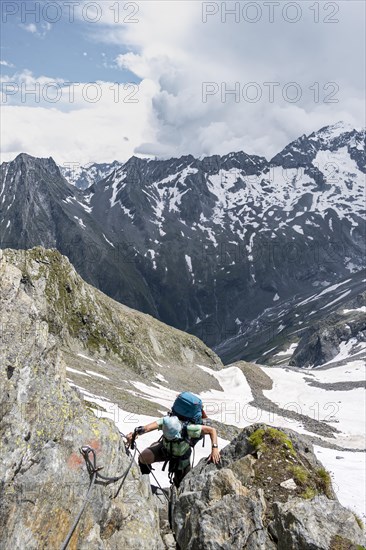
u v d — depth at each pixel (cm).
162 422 1048
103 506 953
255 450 1370
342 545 995
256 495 1172
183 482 1239
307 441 1435
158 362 10712
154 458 1073
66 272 9006
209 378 12006
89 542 895
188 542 1079
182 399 1077
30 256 8612
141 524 1003
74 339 8344
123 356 8950
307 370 16400
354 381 13838
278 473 1286
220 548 1040
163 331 12619
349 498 3531
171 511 1173
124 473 1032
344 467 4625
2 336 948
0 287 998
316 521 1044
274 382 13862
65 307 8525
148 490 1113
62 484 891
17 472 851
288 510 1084
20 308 1012
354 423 9500
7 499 815
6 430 869
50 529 845
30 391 946
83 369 6669
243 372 13300
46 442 921
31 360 984
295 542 1014
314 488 1255
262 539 1059
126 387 6806
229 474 1205
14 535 795
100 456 991
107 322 9206
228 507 1105
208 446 3931
